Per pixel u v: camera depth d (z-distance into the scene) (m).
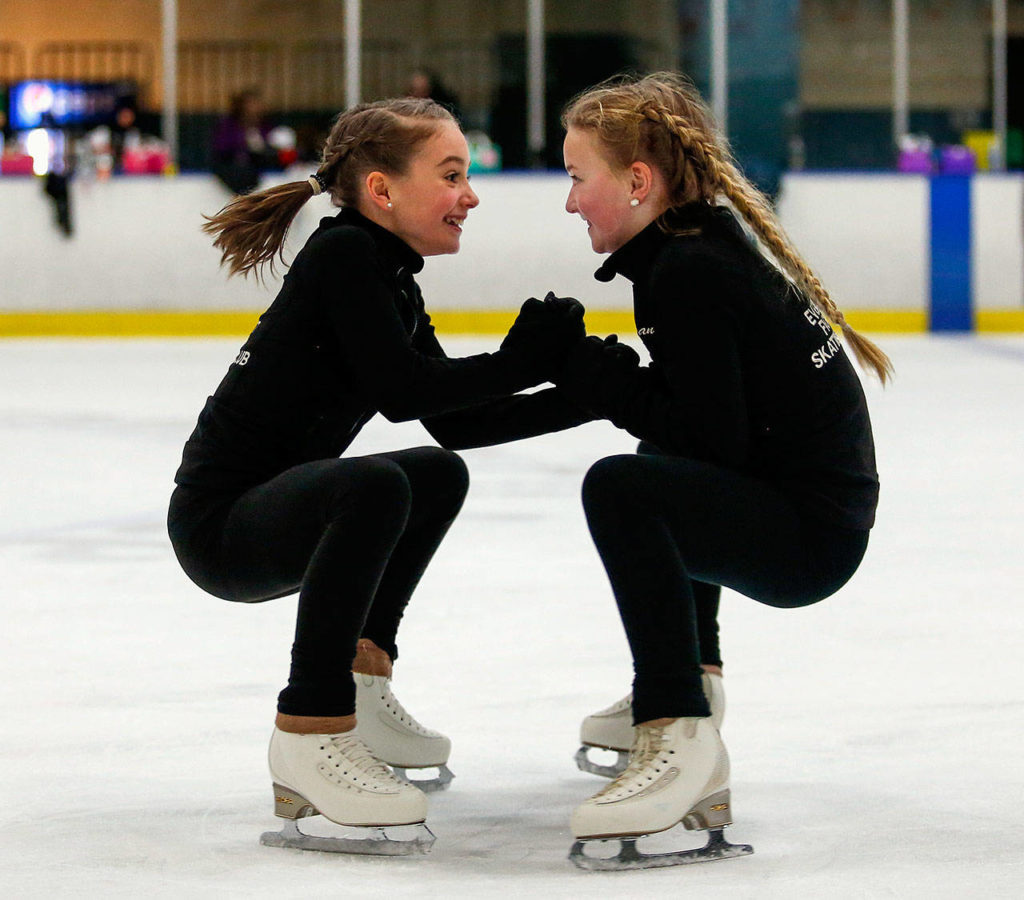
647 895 5.77
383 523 6.32
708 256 6.37
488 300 36.75
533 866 6.16
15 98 42.72
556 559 12.95
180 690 9.03
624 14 41.94
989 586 11.84
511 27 42.06
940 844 6.38
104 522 14.81
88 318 36.78
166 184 36.53
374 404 6.66
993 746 7.84
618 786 6.21
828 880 5.94
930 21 42.56
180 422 22.44
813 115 42.78
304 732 6.39
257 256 7.14
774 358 6.42
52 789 7.21
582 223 36.47
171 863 6.18
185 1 42.56
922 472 17.69
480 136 41.31
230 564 6.63
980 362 31.11
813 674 9.34
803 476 6.54
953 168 39.62
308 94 42.59
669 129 6.65
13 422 22.38
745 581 6.55
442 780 7.30
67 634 10.46
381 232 6.98
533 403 7.32
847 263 37.00
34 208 36.50
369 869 6.11
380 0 42.25
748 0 42.09
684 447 6.48
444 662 9.63
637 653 6.35
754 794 7.10
